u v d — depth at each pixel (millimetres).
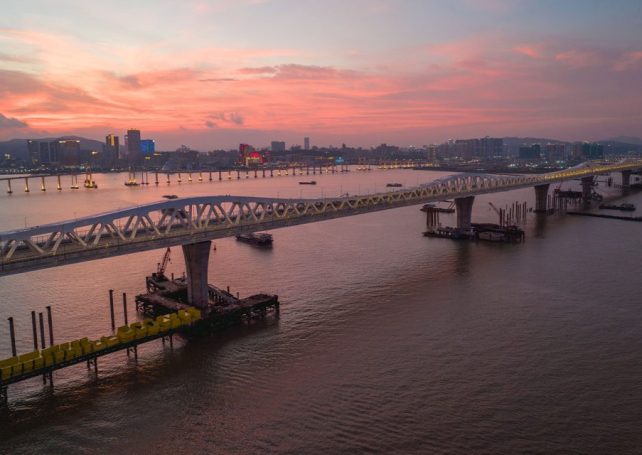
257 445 52688
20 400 61344
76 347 65625
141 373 67688
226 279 113188
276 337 78625
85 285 113000
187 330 77500
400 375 65875
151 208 82812
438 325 82250
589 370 66438
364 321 84750
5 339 80312
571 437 52750
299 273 117750
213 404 60188
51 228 71062
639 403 58500
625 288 100062
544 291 99125
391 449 51438
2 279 118438
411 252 139250
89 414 58500
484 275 111875
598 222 186750
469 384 63281
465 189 172375
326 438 53438
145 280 116812
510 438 52688
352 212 126938
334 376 65938
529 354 71250
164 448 52594
